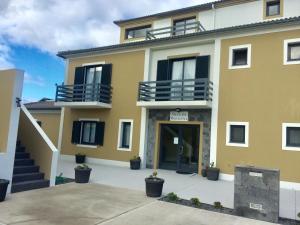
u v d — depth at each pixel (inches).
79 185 375.6
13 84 322.7
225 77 493.7
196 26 610.5
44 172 368.8
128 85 607.2
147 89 579.5
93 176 449.7
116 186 381.1
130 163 555.5
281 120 438.6
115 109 617.3
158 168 562.6
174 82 553.0
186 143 540.1
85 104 608.7
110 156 609.0
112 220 243.6
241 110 473.1
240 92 477.7
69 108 687.1
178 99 544.1
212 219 258.8
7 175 310.8
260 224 252.4
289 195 373.1
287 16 566.3
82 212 261.3
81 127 663.8
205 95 486.6
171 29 697.0
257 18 597.3
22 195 309.4
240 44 486.3
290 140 433.1
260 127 453.7
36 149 385.4
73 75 692.1
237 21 616.7
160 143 568.1
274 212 260.1
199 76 526.0
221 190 382.0
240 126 474.6
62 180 393.4
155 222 243.6
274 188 262.7
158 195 330.3
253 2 605.3
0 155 303.6
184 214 269.7
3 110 326.6
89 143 646.5
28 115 409.4
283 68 445.7
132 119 591.8
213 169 462.3
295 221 263.7
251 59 473.7
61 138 686.5
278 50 452.4
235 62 496.4
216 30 493.7
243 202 273.1
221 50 503.2
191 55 547.2
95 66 663.1
